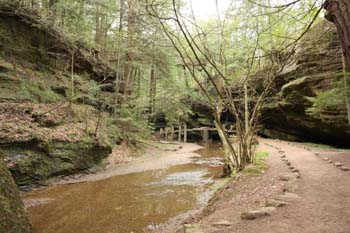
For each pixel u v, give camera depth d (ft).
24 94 40.55
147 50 65.46
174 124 107.65
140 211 24.09
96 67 62.90
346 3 6.71
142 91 83.82
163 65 76.18
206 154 66.69
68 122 42.88
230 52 38.22
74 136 39.58
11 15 44.42
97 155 42.91
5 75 39.88
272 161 34.45
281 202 16.40
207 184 34.30
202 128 98.07
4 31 43.62
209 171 43.55
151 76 84.23
